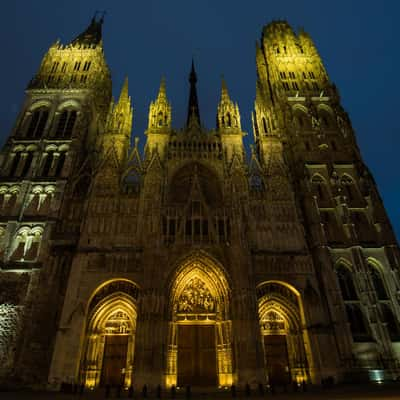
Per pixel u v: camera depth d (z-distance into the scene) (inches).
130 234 1902.1
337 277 1804.9
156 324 1560.0
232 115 2448.3
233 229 1844.2
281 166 2239.2
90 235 1878.7
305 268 1823.3
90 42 3065.9
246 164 2245.3
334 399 922.1
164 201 2027.6
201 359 1657.2
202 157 2260.1
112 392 1414.9
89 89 2591.0
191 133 2394.2
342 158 2321.6
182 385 1584.6
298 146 2315.5
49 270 1759.4
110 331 1720.0
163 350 1512.1
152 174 2098.9
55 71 2760.8
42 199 2069.4
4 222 1952.5
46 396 1200.2
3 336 1608.0
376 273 1887.3
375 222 2012.8
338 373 1515.7
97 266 1765.5
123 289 1740.9
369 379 1497.3
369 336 1653.5
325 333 1622.8
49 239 1877.5
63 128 2420.0
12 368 1515.7
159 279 1674.5
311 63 2928.2
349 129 2439.7
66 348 1533.0
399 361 1593.3
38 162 2203.5
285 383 1567.4
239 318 1595.7
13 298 1713.8
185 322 1732.3
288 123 2453.2
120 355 1669.5
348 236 1929.1
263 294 1768.0
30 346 1537.9
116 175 2134.6
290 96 2655.0
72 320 1601.9
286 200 2090.3
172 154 2262.6
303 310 1724.9
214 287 1800.0
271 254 1861.5
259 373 1462.8
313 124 2449.6
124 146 2359.7
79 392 1397.6
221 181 2151.8
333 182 2140.7
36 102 2549.2
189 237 1865.2
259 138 2463.1
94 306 1691.7
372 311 1685.5
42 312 1631.4
